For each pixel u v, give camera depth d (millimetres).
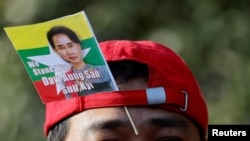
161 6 9844
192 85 4184
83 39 3830
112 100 3951
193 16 9789
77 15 3805
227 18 9734
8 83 9820
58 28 3822
